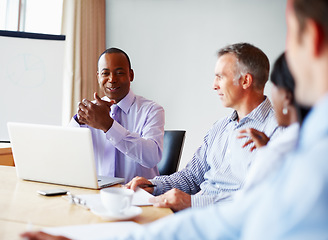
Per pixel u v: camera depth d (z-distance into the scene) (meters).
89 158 1.32
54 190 1.28
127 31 3.88
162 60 3.88
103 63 2.08
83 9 3.46
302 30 0.42
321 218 0.35
